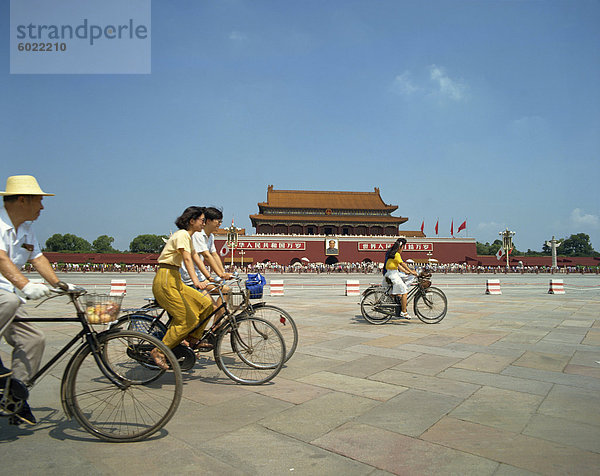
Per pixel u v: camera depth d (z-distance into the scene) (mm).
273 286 18016
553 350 6695
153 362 4734
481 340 7512
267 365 5473
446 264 71812
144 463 3000
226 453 3160
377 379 5121
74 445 3311
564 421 3809
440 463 3004
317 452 3180
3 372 3352
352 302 14617
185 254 4797
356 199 80438
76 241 119125
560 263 78000
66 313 10859
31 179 3697
